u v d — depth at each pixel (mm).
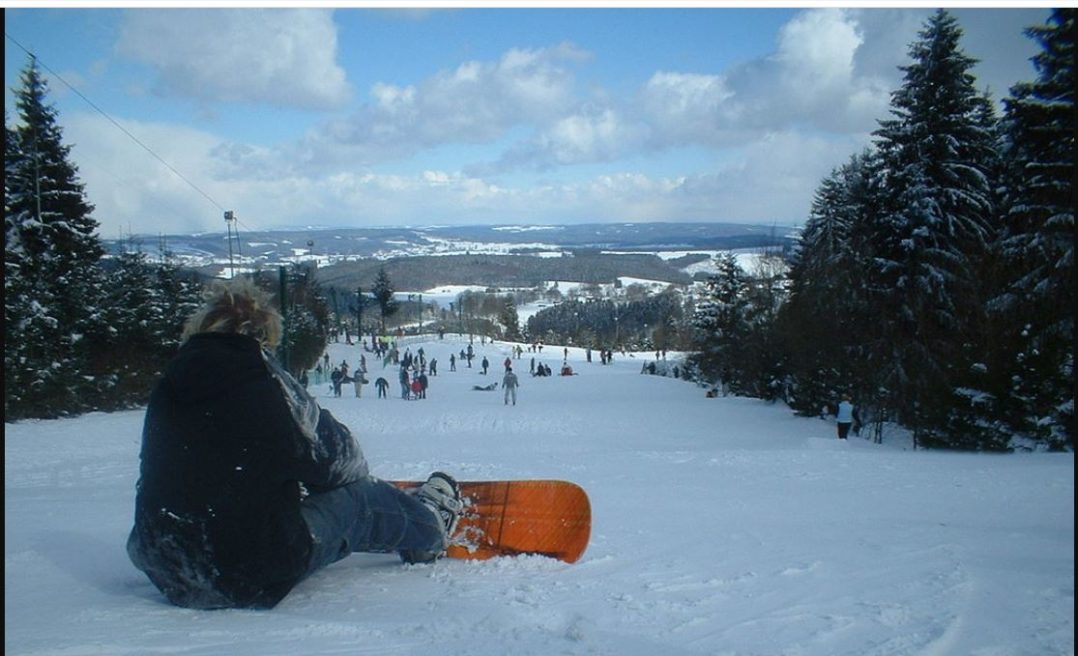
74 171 35219
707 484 11203
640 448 20234
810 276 33406
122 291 33875
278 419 3727
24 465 16094
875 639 3439
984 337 22047
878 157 28297
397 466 12508
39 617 3451
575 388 46344
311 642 3125
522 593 4207
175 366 3744
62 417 28266
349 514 4215
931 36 27031
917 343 24859
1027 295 22000
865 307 27641
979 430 21109
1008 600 4176
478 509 5215
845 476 12289
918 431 22859
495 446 20484
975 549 5898
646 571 4883
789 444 22109
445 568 4852
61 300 30781
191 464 3676
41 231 32844
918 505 9172
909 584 4523
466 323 161875
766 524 7371
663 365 68812
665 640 3373
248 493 3678
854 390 26797
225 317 3873
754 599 4156
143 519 3744
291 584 3848
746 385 44094
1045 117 22500
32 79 33938
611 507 8555
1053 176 22500
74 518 7434
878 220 27859
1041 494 10156
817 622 3699
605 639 3350
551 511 5180
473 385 47844
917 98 27047
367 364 65875
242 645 3045
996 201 27844
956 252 25641
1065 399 20406
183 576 3719
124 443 21391
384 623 3502
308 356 54156
